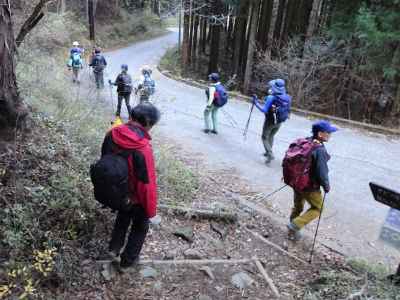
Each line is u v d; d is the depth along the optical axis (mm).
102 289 3139
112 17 39750
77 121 5746
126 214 3426
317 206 4539
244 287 3502
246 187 6398
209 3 23969
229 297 3340
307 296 3326
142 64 24594
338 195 6449
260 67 16953
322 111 15289
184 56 25562
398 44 12375
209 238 4348
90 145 5223
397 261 4570
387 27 12156
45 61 9547
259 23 19609
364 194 6574
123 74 9539
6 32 3668
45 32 11789
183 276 3531
